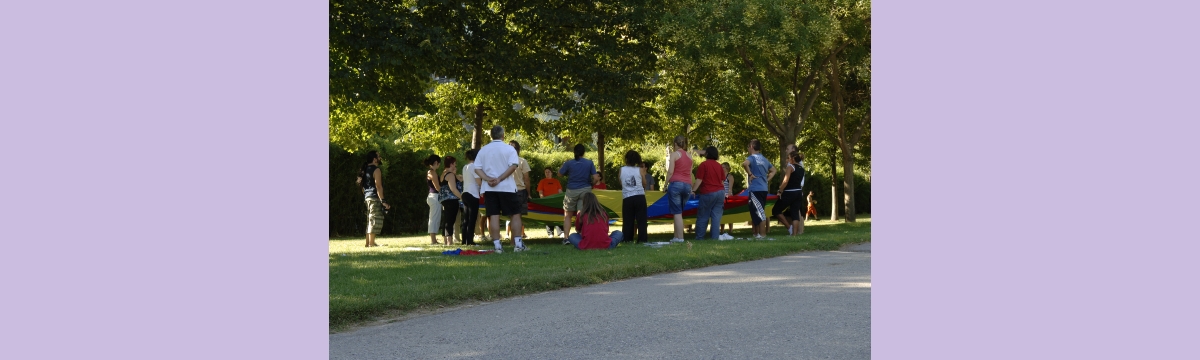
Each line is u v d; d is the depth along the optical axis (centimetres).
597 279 867
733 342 539
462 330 593
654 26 1992
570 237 1260
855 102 2809
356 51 1641
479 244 1517
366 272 886
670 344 536
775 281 853
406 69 1741
